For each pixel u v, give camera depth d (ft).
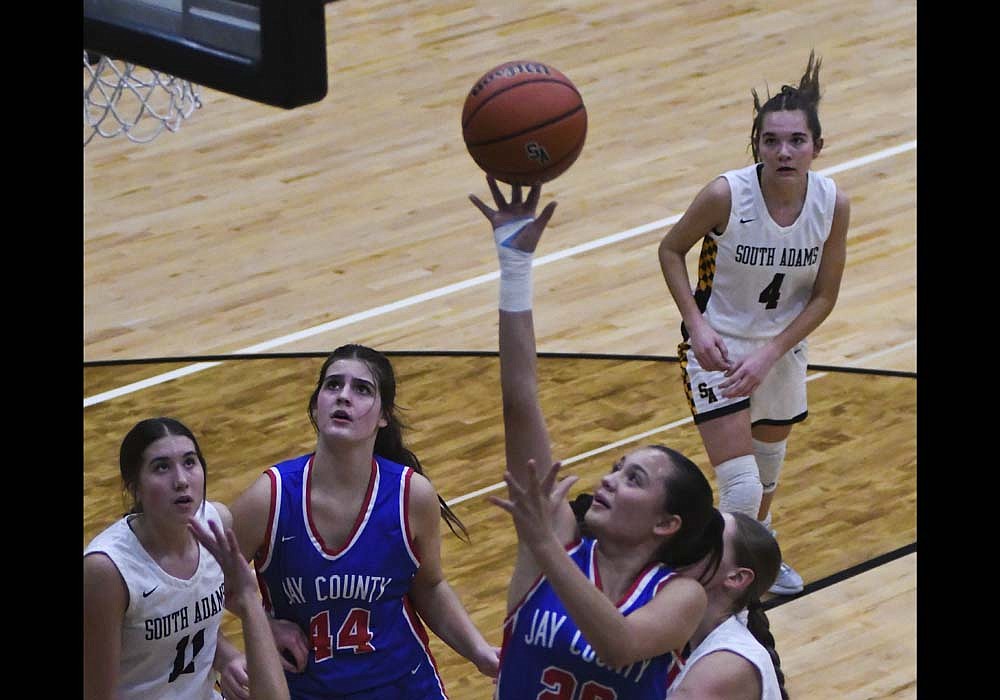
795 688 28.04
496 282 46.21
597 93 59.26
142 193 52.85
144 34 16.47
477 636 22.66
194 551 20.65
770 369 29.25
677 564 17.74
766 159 28.84
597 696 17.31
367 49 64.34
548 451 17.69
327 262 47.75
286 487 21.72
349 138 56.65
